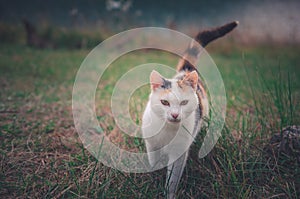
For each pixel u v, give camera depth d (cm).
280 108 90
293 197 69
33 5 303
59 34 240
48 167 78
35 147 86
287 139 77
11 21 269
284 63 207
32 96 127
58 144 89
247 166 75
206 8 309
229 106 110
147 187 70
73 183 72
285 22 258
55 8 303
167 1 324
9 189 70
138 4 322
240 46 248
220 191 70
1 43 225
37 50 215
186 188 73
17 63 174
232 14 286
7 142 89
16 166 78
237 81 147
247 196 68
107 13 267
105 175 74
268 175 74
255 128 87
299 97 108
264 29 257
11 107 113
